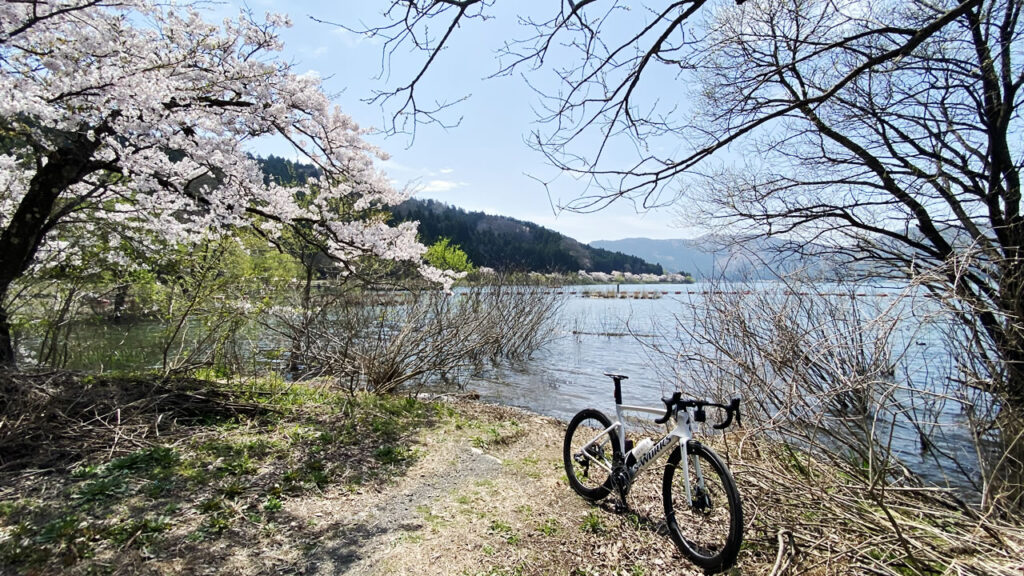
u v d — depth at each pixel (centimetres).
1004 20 514
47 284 863
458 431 681
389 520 394
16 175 788
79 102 617
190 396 627
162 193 744
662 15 288
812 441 409
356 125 905
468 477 507
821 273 600
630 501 442
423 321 982
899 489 355
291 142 856
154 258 949
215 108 749
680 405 365
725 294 540
